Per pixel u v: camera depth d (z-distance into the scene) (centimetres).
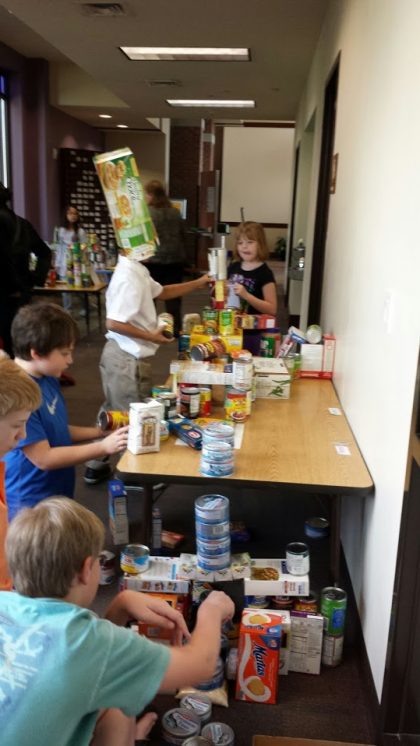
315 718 193
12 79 942
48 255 504
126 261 311
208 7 442
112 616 161
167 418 250
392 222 191
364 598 216
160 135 1359
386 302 196
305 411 281
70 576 119
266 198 1505
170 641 182
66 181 1080
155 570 214
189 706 190
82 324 838
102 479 359
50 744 106
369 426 220
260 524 314
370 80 242
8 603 118
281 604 215
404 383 169
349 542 257
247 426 259
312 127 665
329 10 429
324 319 400
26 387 151
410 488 162
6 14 733
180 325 721
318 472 215
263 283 385
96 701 111
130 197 302
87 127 1222
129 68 643
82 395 527
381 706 177
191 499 339
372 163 230
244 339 349
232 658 206
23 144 972
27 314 208
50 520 121
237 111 937
